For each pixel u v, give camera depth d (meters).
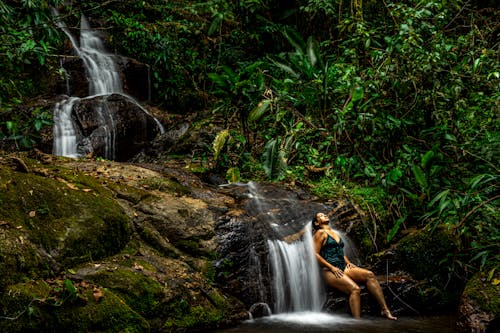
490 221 5.12
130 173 5.55
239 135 7.13
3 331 2.81
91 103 8.07
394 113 6.05
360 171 6.17
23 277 3.17
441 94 5.82
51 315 3.03
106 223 4.05
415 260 5.25
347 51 6.63
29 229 3.52
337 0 8.84
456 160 5.84
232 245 4.67
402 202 5.85
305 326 4.19
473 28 6.99
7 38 6.69
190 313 3.89
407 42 5.73
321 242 4.94
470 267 5.11
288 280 4.80
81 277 3.52
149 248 4.35
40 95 8.22
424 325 4.34
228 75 5.12
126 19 9.99
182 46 10.72
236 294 4.46
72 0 9.91
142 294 3.67
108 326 3.23
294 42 4.50
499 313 4.11
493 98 5.93
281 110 5.49
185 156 7.61
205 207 5.02
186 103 10.20
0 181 3.68
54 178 4.49
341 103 5.61
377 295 4.70
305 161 7.00
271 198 5.84
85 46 9.77
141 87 9.99
